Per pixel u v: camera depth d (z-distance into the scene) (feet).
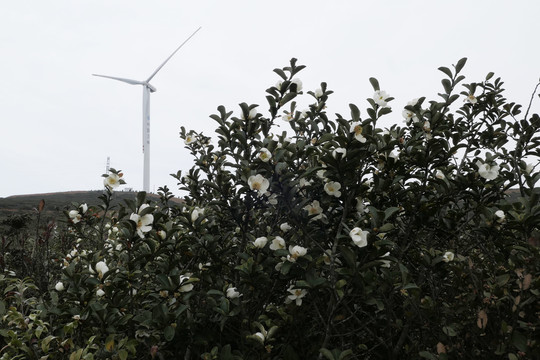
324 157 7.59
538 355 6.59
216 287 9.28
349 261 7.09
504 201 9.46
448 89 9.80
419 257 9.65
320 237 9.08
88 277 9.21
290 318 8.68
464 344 7.95
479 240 10.16
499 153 11.18
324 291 8.72
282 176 9.00
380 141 8.56
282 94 9.89
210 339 8.28
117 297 8.39
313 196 9.32
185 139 14.32
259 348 7.88
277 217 9.70
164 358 8.85
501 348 6.82
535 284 7.04
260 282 8.09
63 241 15.07
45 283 12.68
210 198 12.69
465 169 11.14
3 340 8.93
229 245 10.52
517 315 6.77
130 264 8.46
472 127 12.35
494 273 8.77
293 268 8.02
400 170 8.71
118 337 8.59
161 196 14.69
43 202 13.48
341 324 9.00
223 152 10.91
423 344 8.59
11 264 14.30
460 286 8.23
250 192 9.42
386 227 7.14
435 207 8.96
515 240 9.07
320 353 7.64
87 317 8.03
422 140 9.36
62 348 7.90
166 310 7.90
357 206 8.66
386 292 8.54
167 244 8.71
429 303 8.07
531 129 11.57
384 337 9.11
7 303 10.94
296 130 11.66
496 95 12.32
